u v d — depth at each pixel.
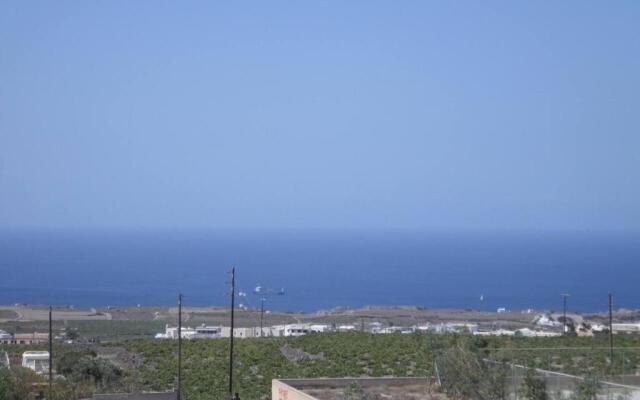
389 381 42.12
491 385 32.34
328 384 41.88
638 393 28.58
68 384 48.34
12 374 46.28
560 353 35.97
